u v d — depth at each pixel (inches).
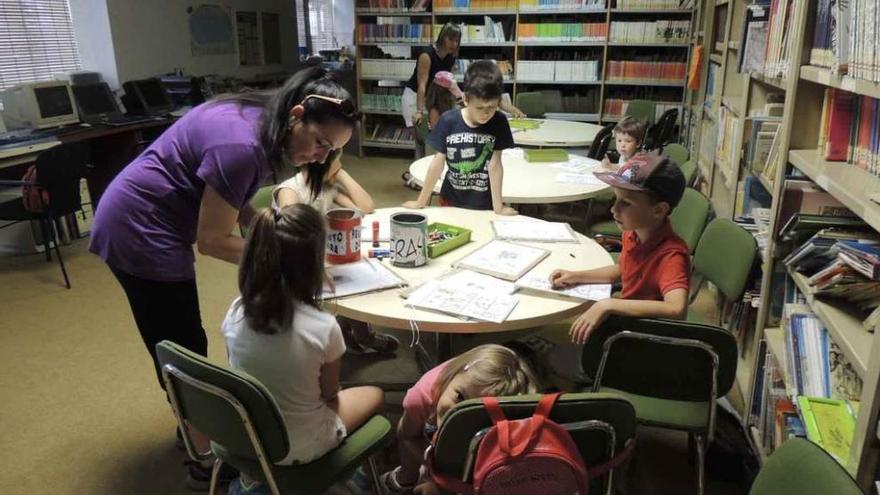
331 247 73.4
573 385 77.9
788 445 40.2
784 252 75.7
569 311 64.3
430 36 262.5
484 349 54.2
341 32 481.4
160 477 79.8
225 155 59.0
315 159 61.5
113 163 188.4
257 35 292.5
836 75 56.9
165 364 53.1
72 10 204.7
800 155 69.4
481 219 95.1
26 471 80.5
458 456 46.3
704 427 64.5
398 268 74.3
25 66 192.1
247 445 52.2
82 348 112.3
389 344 91.9
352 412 61.9
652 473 80.5
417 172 122.0
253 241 51.8
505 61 255.4
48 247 156.3
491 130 102.4
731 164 118.5
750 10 108.7
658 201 69.6
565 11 240.5
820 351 62.7
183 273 69.4
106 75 211.6
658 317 64.8
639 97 251.3
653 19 240.7
